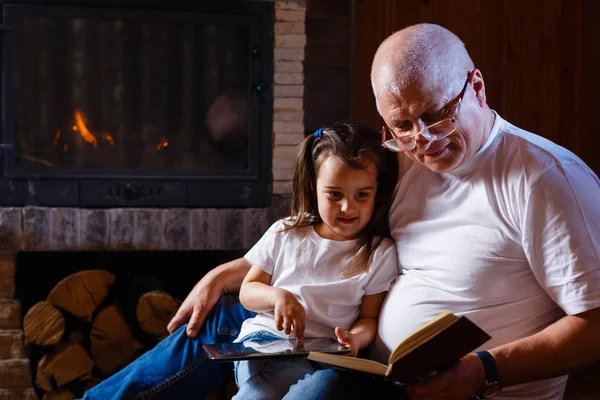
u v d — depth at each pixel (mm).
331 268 1507
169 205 2572
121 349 2475
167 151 2633
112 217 2518
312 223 1568
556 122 2646
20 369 2467
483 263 1330
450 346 1091
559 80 2648
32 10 2469
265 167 2623
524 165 1291
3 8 2457
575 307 1226
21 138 2553
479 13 2658
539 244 1262
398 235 1507
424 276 1415
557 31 2639
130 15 2516
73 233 2500
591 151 2646
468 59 1351
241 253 2680
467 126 1308
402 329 1406
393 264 1501
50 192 2506
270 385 1378
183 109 2635
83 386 2498
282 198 2609
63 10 2479
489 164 1343
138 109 2619
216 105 2629
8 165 2486
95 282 2443
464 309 1352
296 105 2619
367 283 1495
